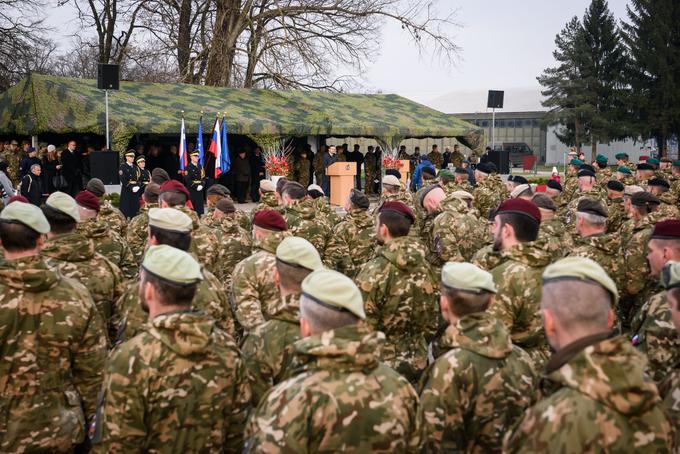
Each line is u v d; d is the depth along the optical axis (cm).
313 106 2542
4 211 356
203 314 299
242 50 3155
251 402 358
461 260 722
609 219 1055
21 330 353
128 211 1666
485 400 318
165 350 291
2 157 2088
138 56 3491
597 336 249
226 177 2388
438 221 743
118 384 288
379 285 470
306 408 261
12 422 354
